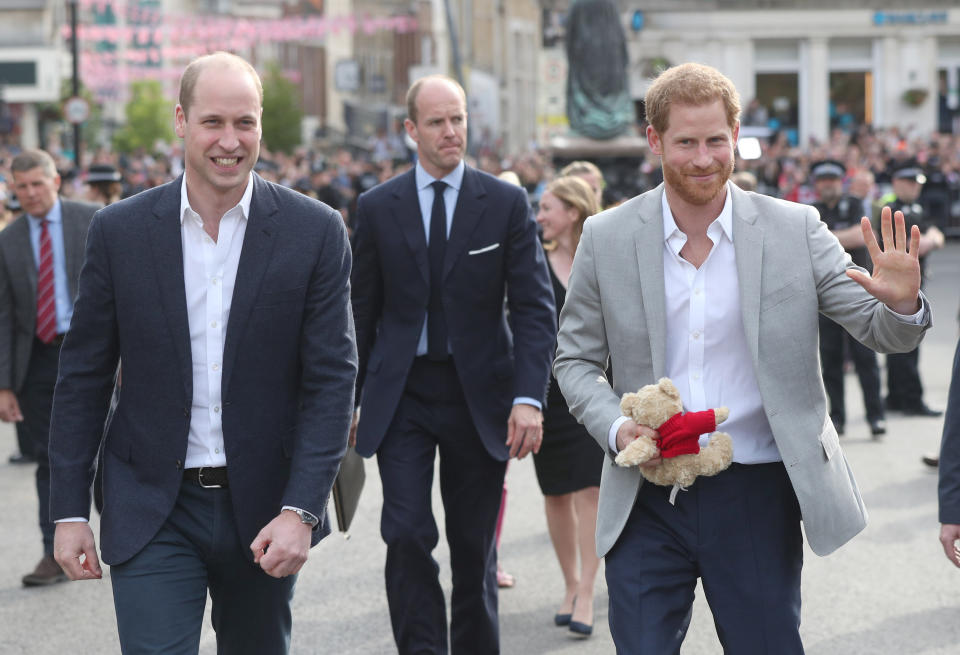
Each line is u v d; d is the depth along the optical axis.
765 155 41.59
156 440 5.04
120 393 5.17
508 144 85.69
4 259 9.88
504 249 7.10
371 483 12.82
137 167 48.16
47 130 68.94
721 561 4.92
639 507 5.05
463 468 7.06
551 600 8.94
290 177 44.56
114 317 5.11
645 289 5.00
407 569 6.80
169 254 5.04
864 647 7.78
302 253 5.10
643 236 5.03
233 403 5.04
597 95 28.62
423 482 6.93
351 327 5.23
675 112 4.81
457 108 7.08
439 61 95.88
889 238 4.68
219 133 4.92
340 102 101.00
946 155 45.12
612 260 5.07
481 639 7.05
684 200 4.93
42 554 10.48
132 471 5.09
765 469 4.99
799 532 5.04
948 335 23.36
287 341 5.11
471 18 80.44
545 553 10.09
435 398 7.01
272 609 5.24
